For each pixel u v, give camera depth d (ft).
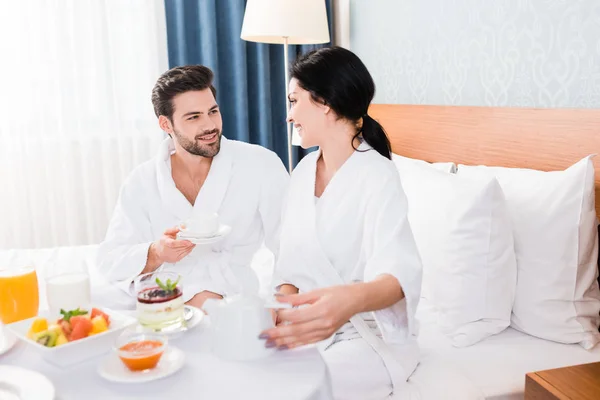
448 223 5.44
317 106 4.64
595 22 5.49
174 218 5.82
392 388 4.32
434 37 7.97
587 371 4.09
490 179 5.28
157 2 10.21
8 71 9.57
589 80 5.61
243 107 10.62
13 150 9.78
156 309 3.57
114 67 10.11
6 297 3.78
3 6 9.43
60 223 10.35
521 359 4.80
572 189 5.14
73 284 3.59
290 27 8.88
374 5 9.51
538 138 6.03
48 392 2.81
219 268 5.62
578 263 5.10
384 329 4.20
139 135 10.48
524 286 5.25
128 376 3.06
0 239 10.00
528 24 6.31
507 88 6.70
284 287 4.89
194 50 10.40
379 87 9.60
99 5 9.84
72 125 10.07
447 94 7.81
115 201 10.50
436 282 5.47
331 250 4.68
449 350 5.00
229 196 5.94
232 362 3.25
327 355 4.29
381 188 4.45
